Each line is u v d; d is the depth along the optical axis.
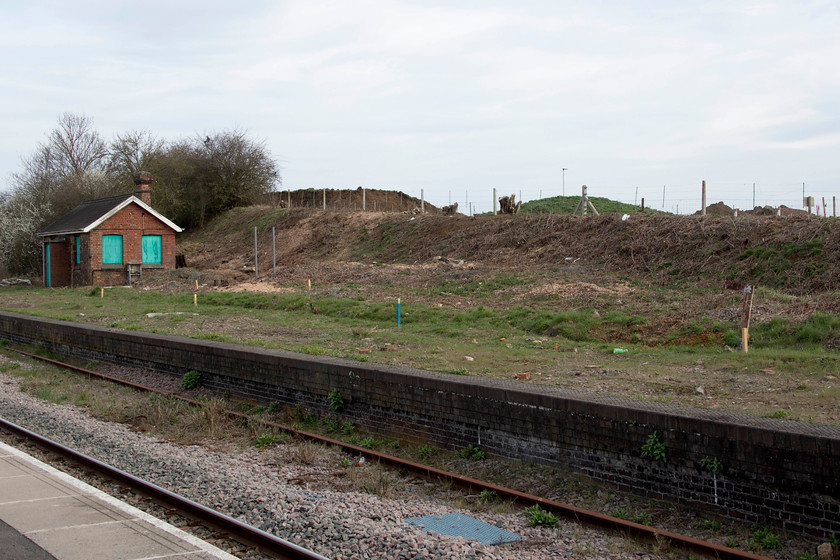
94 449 11.24
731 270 21.16
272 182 61.88
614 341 16.41
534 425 9.74
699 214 27.59
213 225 58.47
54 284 45.44
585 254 26.66
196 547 6.70
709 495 7.98
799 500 7.28
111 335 19.91
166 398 15.17
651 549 7.22
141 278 41.38
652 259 23.97
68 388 17.45
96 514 7.61
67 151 63.75
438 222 37.31
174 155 59.88
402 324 20.34
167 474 9.80
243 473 9.94
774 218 23.08
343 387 12.61
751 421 7.98
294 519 7.70
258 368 14.45
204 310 26.19
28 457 9.99
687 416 8.21
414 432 11.41
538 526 7.91
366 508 8.29
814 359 12.20
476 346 16.02
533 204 47.28
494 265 28.53
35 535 6.96
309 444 11.33
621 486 8.80
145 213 42.59
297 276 33.78
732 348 14.52
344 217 45.06
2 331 27.20
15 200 56.44
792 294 18.56
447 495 9.16
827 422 8.55
